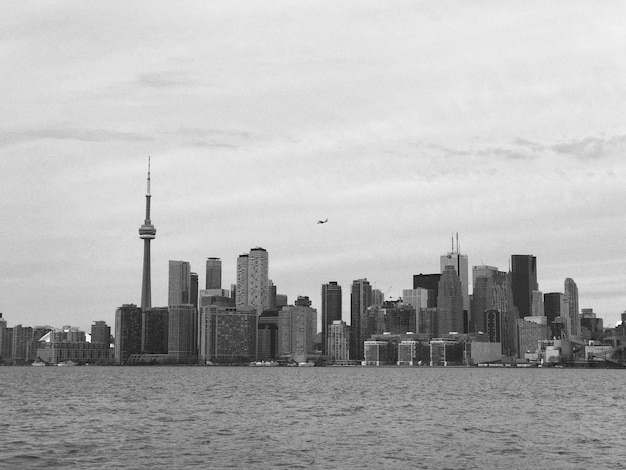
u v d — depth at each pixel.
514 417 184.12
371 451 122.12
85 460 113.12
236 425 161.25
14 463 110.62
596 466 109.12
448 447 126.75
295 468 106.81
